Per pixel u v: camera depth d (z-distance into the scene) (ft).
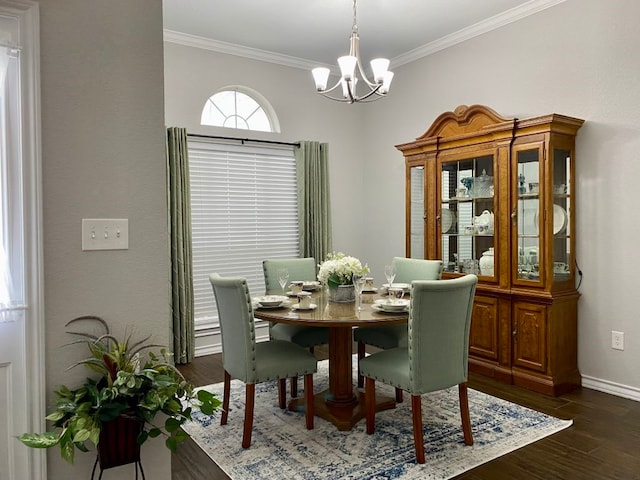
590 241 11.43
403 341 10.60
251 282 15.93
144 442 5.90
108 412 5.16
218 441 8.79
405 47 15.56
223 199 15.34
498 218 12.07
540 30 12.33
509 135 11.71
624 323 10.87
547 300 10.96
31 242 5.41
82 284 5.76
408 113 16.40
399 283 12.80
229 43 14.99
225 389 9.53
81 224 5.73
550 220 10.99
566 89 11.80
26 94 5.36
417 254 14.71
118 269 5.99
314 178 16.57
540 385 11.09
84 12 5.73
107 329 5.90
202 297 14.99
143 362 6.16
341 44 15.17
